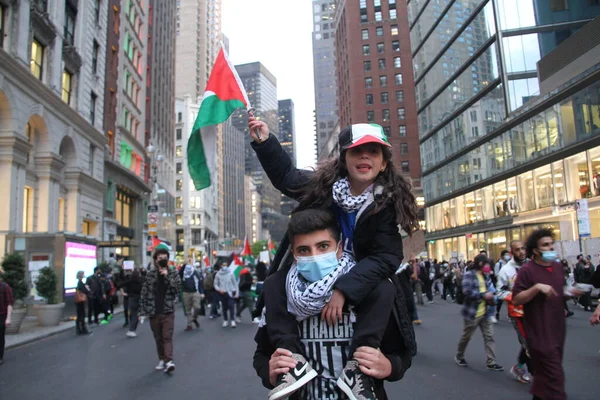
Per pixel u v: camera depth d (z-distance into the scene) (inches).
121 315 790.5
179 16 4785.9
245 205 7504.9
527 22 1231.5
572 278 671.1
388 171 82.3
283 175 94.9
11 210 791.1
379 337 71.3
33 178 922.1
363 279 71.4
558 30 1208.2
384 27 3127.5
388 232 78.5
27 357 380.5
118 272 895.1
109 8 1409.9
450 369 281.7
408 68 3061.0
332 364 73.7
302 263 74.0
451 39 1574.8
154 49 2230.6
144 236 1804.9
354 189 82.5
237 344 409.4
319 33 7239.2
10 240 679.7
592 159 930.7
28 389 267.3
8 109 791.7
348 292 69.4
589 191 940.0
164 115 2482.8
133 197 1747.0
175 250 2741.1
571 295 174.2
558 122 1035.9
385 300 73.8
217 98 124.0
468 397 221.5
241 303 619.8
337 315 70.9
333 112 6953.7
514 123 1199.6
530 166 1139.9
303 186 94.1
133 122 1728.6
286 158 95.3
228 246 4997.5
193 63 4697.3
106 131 1364.4
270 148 92.8
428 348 353.7
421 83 1926.7
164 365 308.2
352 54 3132.4
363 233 78.6
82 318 532.1
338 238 78.4
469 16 1427.2
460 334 422.9
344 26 3430.1
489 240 1370.6
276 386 71.7
